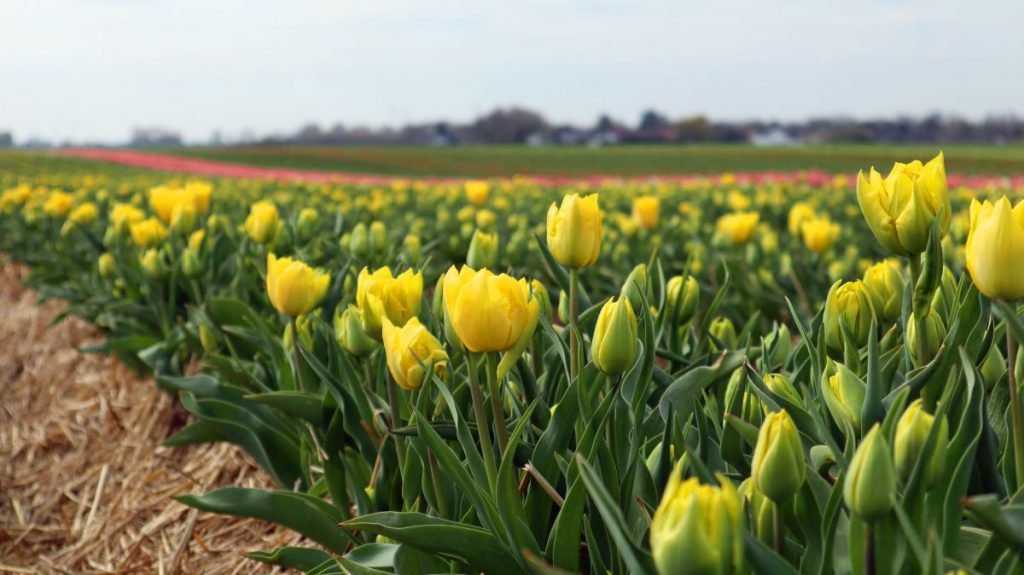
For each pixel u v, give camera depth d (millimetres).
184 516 4062
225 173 39594
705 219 9344
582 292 3076
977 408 1495
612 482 1861
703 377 2109
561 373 2492
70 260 7141
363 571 2088
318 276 2891
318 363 2707
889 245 1836
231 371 3875
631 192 11938
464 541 1926
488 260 3238
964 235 6004
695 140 117188
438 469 2172
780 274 5434
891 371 1899
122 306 4988
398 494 2641
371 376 2863
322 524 2783
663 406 2096
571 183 18844
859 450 1273
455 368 2549
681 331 3119
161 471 4398
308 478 3275
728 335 2980
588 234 2014
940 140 105250
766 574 1323
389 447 2596
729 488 1178
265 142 122312
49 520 4449
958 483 1433
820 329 2102
